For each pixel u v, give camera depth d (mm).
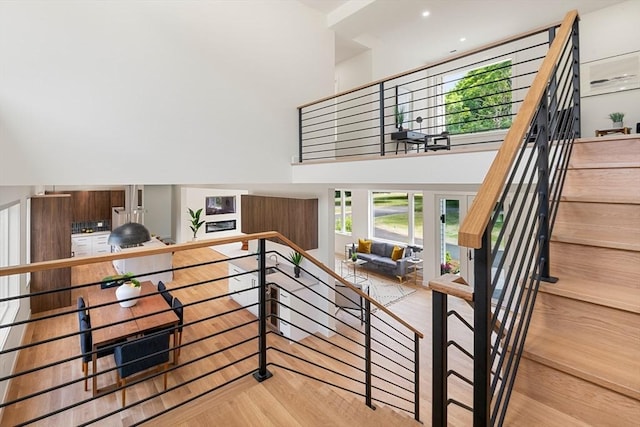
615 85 4570
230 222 11211
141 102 3061
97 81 2799
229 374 3895
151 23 3113
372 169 3230
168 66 3234
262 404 1742
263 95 4094
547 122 1384
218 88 3639
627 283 1298
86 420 3121
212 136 3590
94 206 8898
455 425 3072
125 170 2973
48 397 3408
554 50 1450
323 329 5105
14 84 2416
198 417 1634
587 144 1945
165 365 3961
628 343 1131
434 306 925
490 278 808
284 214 5266
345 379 3900
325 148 4965
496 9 4770
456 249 6512
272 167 4191
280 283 4930
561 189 1644
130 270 6805
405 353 4492
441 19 5070
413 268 7637
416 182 2852
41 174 2541
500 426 981
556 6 4695
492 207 809
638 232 1442
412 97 6543
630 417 950
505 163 923
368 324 2516
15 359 4016
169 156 3254
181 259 9477
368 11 4742
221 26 3664
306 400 1788
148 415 3203
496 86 5871
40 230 5414
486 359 807
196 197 10445
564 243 1446
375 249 8383
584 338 1214
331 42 5098
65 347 4426
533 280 1262
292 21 4488
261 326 1965
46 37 2545
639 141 1777
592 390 1019
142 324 3732
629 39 4465
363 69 5984
